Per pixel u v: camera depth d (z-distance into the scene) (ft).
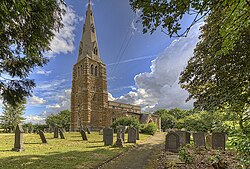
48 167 23.16
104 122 154.30
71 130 156.97
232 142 18.21
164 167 25.25
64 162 26.12
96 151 36.86
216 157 24.50
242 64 25.00
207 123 81.87
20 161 26.35
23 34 14.40
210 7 9.17
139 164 27.37
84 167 23.86
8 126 165.68
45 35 15.57
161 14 9.52
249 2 8.36
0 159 27.53
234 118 38.32
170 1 9.06
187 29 9.55
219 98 29.50
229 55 25.16
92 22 178.70
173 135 40.47
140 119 166.81
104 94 161.27
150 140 69.21
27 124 170.60
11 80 16.74
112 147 44.14
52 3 14.35
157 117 180.65
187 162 26.96
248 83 25.09
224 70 27.55
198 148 42.96
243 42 22.47
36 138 66.74
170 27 9.71
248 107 27.53
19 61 16.31
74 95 164.35
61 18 15.66
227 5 8.90
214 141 43.93
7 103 17.46
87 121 144.77
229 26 9.89
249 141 16.48
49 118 216.13
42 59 17.33
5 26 12.85
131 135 56.90
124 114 158.61
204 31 32.37
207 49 30.37
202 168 23.88
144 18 9.84
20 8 10.08
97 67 167.12
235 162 24.17
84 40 172.55
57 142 54.80
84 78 154.61
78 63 167.02
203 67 32.89
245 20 9.45
